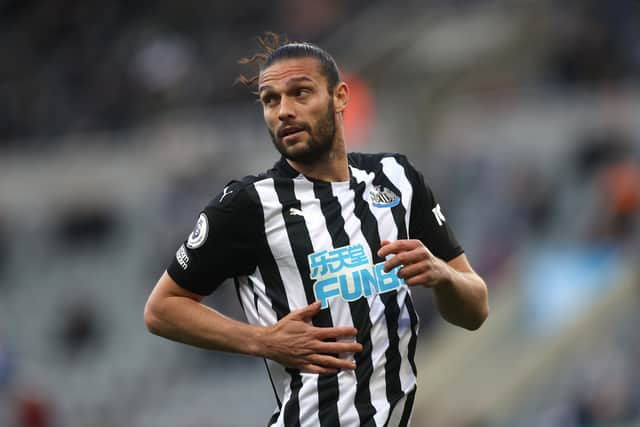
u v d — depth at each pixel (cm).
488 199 4503
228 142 5612
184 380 4825
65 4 7419
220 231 1147
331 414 1125
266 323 1154
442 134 5034
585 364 3366
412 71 5238
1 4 7800
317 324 1133
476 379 3609
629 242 3753
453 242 1260
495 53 5097
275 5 6619
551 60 5084
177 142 5722
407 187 1206
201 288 1168
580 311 3562
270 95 1162
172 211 5341
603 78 4919
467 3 5466
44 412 4378
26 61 7150
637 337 3350
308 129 1153
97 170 5950
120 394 4988
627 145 4512
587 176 4475
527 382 3475
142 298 5469
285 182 1162
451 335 3847
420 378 3719
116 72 6662
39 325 5738
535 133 4756
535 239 4184
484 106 5050
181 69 6269
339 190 1171
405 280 1121
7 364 4672
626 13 5050
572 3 5103
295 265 1143
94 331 5550
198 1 6825
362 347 1126
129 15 7044
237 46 6334
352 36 5900
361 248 1149
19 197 6134
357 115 5141
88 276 5734
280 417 1146
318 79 1159
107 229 5831
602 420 3102
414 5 5797
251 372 4662
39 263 5912
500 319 3816
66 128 6412
